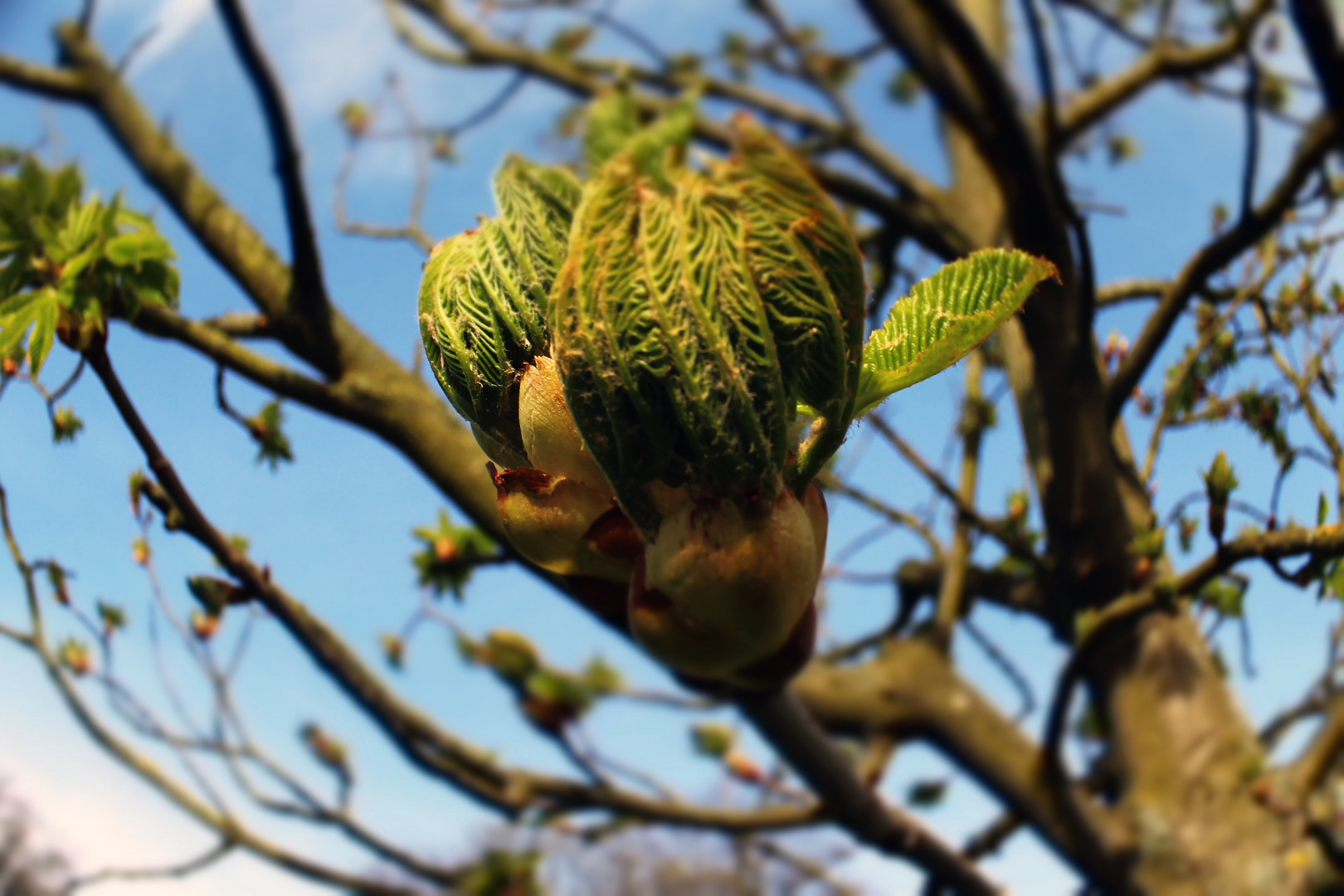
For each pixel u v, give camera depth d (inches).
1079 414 110.0
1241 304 102.9
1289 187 101.3
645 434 35.1
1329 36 104.3
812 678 144.1
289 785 123.0
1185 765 135.7
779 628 36.9
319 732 129.0
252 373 71.2
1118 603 85.5
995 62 106.3
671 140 36.0
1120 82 188.1
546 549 40.4
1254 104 101.0
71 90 103.5
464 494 72.6
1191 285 105.0
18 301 56.3
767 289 34.2
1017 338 120.5
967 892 116.7
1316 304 93.4
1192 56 183.6
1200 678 141.8
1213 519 69.1
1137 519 120.1
